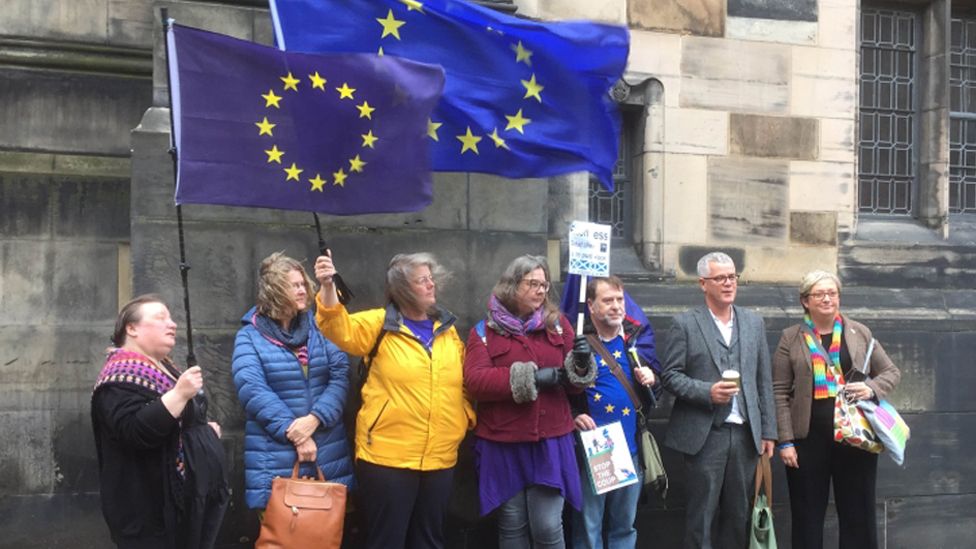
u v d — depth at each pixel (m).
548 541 4.18
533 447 4.19
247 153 3.92
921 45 6.58
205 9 4.59
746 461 4.62
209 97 3.86
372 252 4.82
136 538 3.28
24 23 4.64
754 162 6.02
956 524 6.06
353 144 4.11
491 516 4.97
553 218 5.59
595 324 4.61
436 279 4.25
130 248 4.67
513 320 4.26
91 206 4.75
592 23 4.79
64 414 4.66
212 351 4.53
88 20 4.74
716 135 5.94
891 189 6.55
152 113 4.51
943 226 6.41
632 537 4.59
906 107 6.59
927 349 6.05
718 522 4.90
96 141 4.77
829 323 4.85
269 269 4.12
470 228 4.99
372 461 4.08
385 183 4.16
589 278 4.64
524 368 4.08
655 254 5.82
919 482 5.99
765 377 4.73
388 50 4.48
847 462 4.87
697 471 4.61
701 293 5.81
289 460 3.98
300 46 4.34
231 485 4.53
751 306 5.83
